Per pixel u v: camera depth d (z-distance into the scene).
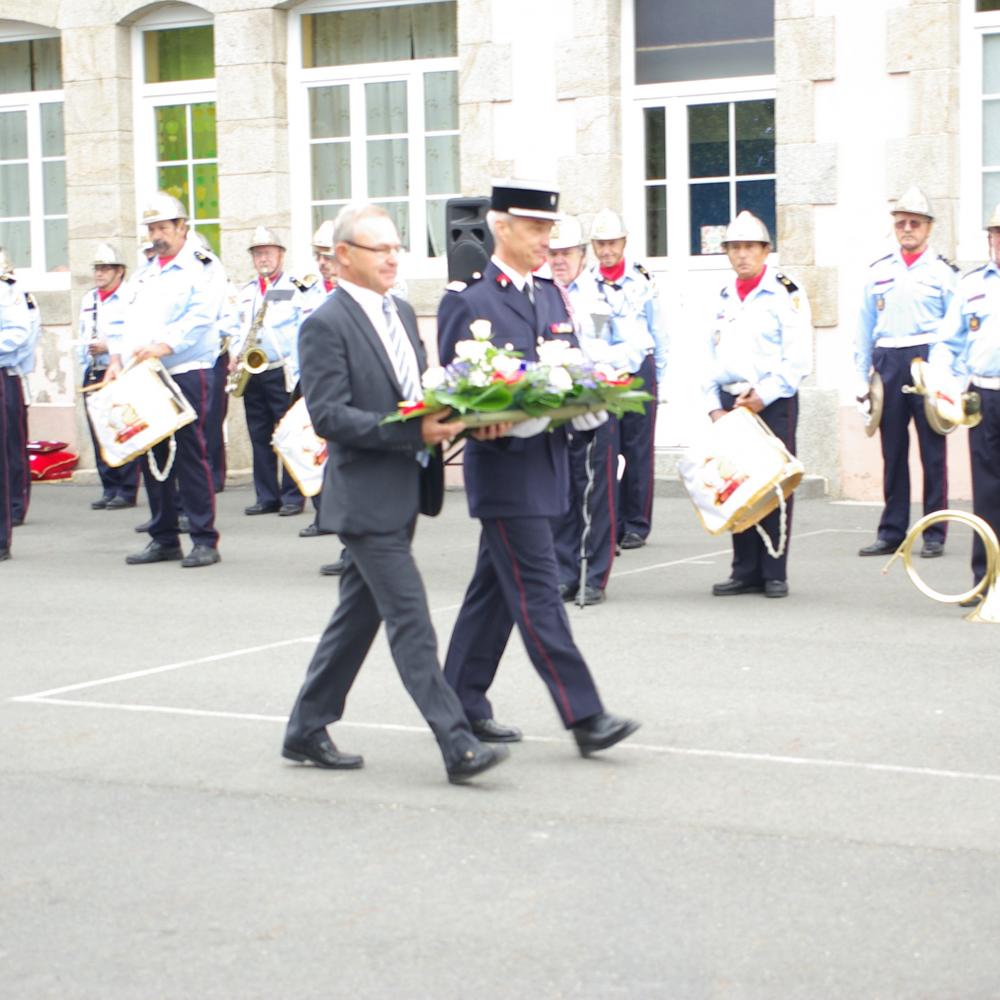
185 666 9.96
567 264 12.32
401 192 19.41
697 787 7.38
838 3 16.58
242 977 5.48
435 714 7.44
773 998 5.26
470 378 7.19
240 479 19.75
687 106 17.80
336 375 7.34
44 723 8.68
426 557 14.01
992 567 11.04
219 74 19.59
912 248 13.41
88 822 7.07
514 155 18.12
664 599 11.91
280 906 6.08
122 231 20.34
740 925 5.83
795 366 11.99
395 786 7.50
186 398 13.77
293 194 19.75
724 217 17.75
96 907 6.10
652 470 14.44
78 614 11.72
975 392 11.48
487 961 5.57
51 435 20.67
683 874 6.32
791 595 11.97
